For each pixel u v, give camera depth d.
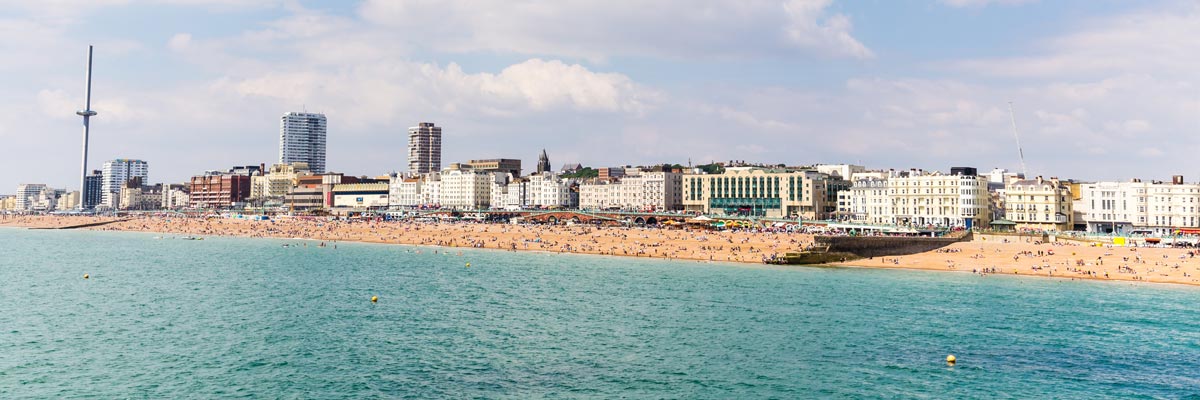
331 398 70.69
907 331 99.25
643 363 83.31
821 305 118.81
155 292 132.88
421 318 108.25
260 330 99.00
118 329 98.81
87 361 82.62
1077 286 139.75
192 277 156.00
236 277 156.25
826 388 74.38
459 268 175.50
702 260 196.50
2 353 85.38
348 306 118.38
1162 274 148.62
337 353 86.88
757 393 72.81
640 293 132.38
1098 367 81.50
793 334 97.50
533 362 83.62
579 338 95.25
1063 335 96.44
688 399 71.12
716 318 108.25
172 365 81.31
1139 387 74.56
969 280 149.50
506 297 127.81
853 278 153.38
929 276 157.00
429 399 70.56
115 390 72.69
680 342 93.06
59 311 111.94
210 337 94.56
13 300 122.50
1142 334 96.62
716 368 81.38
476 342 92.75
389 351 87.94
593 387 74.62
